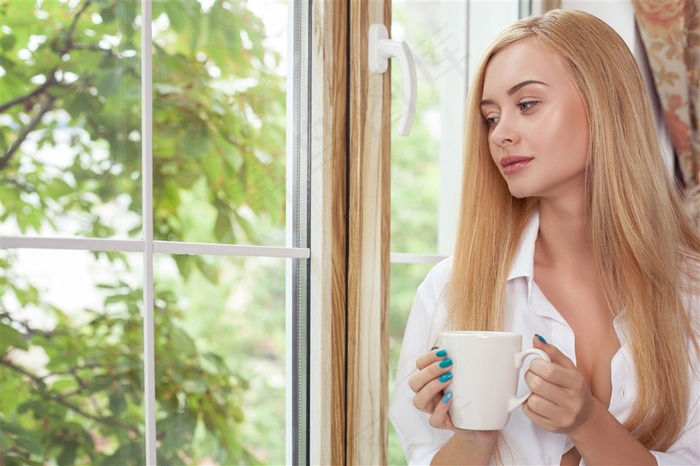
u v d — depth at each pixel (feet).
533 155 3.35
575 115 3.40
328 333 3.38
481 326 3.64
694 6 4.70
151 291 3.02
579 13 3.51
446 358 2.84
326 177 3.36
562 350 3.54
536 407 2.82
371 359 3.51
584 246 3.66
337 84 3.39
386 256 3.57
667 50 4.70
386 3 3.54
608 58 3.45
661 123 4.85
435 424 2.89
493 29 4.61
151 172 3.07
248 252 3.25
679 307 3.54
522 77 3.34
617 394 3.43
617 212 3.48
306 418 3.44
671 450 3.47
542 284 3.71
